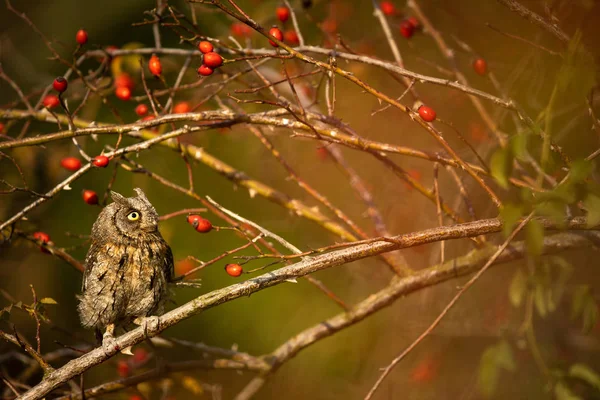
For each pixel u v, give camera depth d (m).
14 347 12.23
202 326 14.33
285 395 13.06
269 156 13.55
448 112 12.18
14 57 13.18
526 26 11.30
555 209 5.44
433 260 11.16
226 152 14.00
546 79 9.55
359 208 12.84
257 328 14.05
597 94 8.46
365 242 6.21
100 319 8.20
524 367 10.48
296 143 13.42
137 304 8.24
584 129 9.58
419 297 12.24
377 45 12.30
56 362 10.77
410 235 6.40
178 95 10.94
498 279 11.61
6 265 13.09
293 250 6.22
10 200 11.16
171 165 13.98
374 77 12.19
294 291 14.11
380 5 10.69
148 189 13.64
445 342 11.85
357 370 12.46
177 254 11.88
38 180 11.30
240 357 9.01
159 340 8.84
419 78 6.91
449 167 8.38
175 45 14.45
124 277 8.11
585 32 8.20
